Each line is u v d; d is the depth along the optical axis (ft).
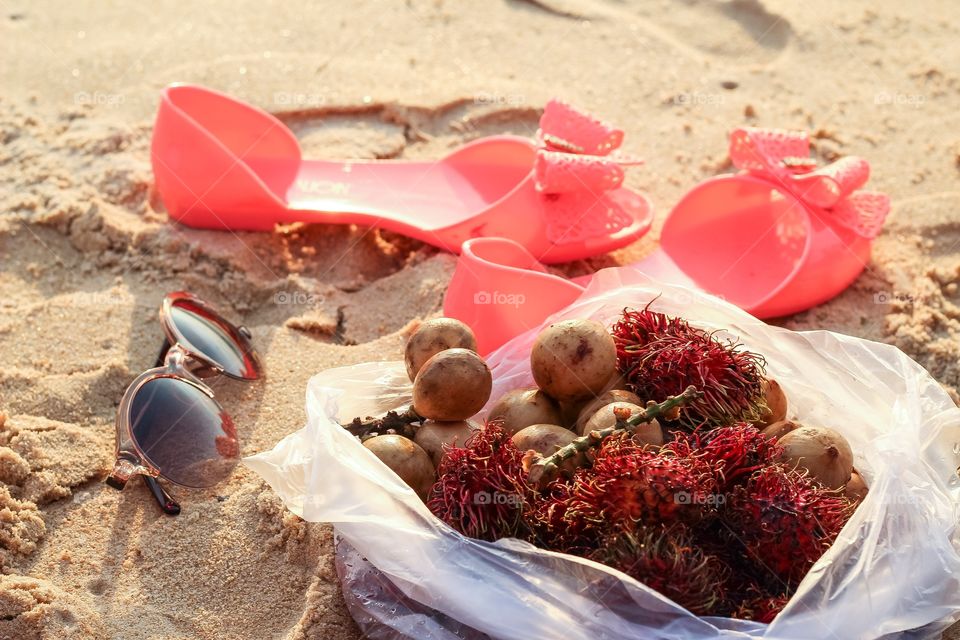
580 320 2.16
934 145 3.10
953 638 2.09
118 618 2.12
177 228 2.81
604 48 3.47
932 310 2.65
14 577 2.12
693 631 1.88
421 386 2.11
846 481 2.08
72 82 3.31
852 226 2.66
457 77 3.34
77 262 2.79
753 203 2.80
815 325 2.65
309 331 2.64
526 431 2.09
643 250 2.83
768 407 2.17
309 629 2.08
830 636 1.88
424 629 2.03
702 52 3.46
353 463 2.05
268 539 2.21
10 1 3.69
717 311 2.32
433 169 2.90
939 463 2.14
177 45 3.45
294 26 3.55
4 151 3.05
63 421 2.43
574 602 1.92
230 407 2.48
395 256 2.83
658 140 3.15
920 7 3.63
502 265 2.42
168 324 2.47
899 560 1.97
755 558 1.97
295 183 2.88
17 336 2.58
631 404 2.06
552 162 2.64
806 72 3.37
